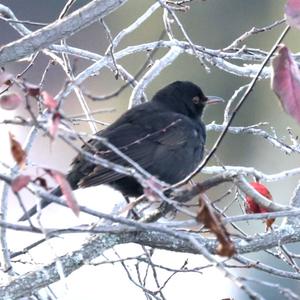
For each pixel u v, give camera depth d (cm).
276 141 1288
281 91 803
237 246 1093
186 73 3127
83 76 1191
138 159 1258
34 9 3497
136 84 1348
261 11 3369
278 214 950
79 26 1093
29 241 1450
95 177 1148
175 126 1297
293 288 2017
